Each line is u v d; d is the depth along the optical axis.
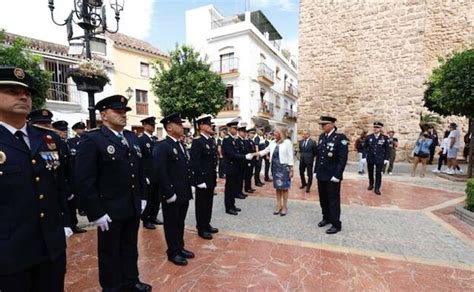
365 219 5.21
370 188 7.72
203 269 3.35
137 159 3.04
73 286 3.02
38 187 1.91
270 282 3.05
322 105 14.70
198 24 22.05
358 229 4.69
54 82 13.91
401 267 3.38
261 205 6.33
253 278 3.13
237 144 6.58
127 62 18.56
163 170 3.45
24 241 1.82
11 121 1.87
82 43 5.23
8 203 1.78
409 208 5.92
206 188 4.34
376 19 13.15
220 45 21.17
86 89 4.67
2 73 1.75
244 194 7.21
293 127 31.06
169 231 3.55
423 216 5.37
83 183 2.53
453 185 8.24
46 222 1.94
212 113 14.08
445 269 3.33
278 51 26.06
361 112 13.71
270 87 24.19
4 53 6.71
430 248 3.92
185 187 3.65
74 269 3.41
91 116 4.84
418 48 12.24
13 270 1.76
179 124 3.79
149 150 5.03
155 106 20.23
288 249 3.91
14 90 1.81
